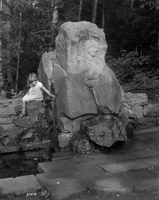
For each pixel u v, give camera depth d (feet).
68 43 18.81
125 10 51.93
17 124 19.04
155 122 23.04
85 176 13.48
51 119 19.60
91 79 19.10
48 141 18.95
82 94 17.94
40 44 50.34
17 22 50.67
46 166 14.87
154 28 44.09
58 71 19.47
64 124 17.83
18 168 15.75
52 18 50.37
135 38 47.34
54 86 19.45
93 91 18.61
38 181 12.98
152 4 33.37
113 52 50.72
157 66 38.24
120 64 34.71
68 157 16.28
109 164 14.99
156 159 15.76
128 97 22.67
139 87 28.35
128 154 16.63
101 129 16.63
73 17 52.29
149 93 26.89
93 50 19.35
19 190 12.13
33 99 20.12
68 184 12.56
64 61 19.33
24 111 19.84
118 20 53.11
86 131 17.20
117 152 17.03
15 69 51.24
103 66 19.66
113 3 56.29
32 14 52.95
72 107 17.54
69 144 17.70
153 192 12.27
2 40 47.01
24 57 54.80
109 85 18.29
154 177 13.33
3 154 17.83
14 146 18.12
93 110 18.10
